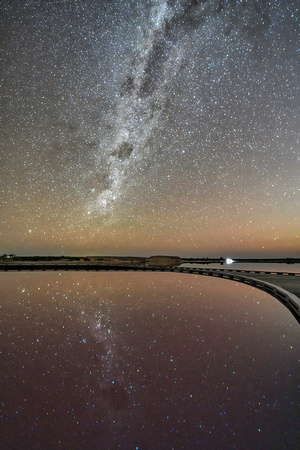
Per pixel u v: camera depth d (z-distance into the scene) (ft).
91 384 15.07
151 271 122.62
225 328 25.39
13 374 16.43
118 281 74.84
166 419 11.91
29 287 61.00
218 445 10.32
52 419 12.07
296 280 61.57
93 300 42.55
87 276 94.02
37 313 33.24
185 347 20.54
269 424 11.43
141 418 12.05
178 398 13.50
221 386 14.55
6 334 24.62
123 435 10.87
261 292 49.06
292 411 12.25
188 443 10.38
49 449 10.30
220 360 17.92
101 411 12.48
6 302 41.11
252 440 10.59
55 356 19.24
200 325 26.73
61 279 81.82
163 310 34.22
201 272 100.63
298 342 20.99
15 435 10.96
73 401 13.50
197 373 16.14
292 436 10.73
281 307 34.71
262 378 15.31
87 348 20.77
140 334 24.16
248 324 26.63
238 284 64.59
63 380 15.65
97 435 10.91
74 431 11.33
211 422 11.58
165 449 10.23
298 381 14.87
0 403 13.34
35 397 13.84
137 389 14.44
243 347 20.18
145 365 17.47
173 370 16.62
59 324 27.99
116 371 16.60
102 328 26.37
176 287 59.00
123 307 36.52
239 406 12.76
